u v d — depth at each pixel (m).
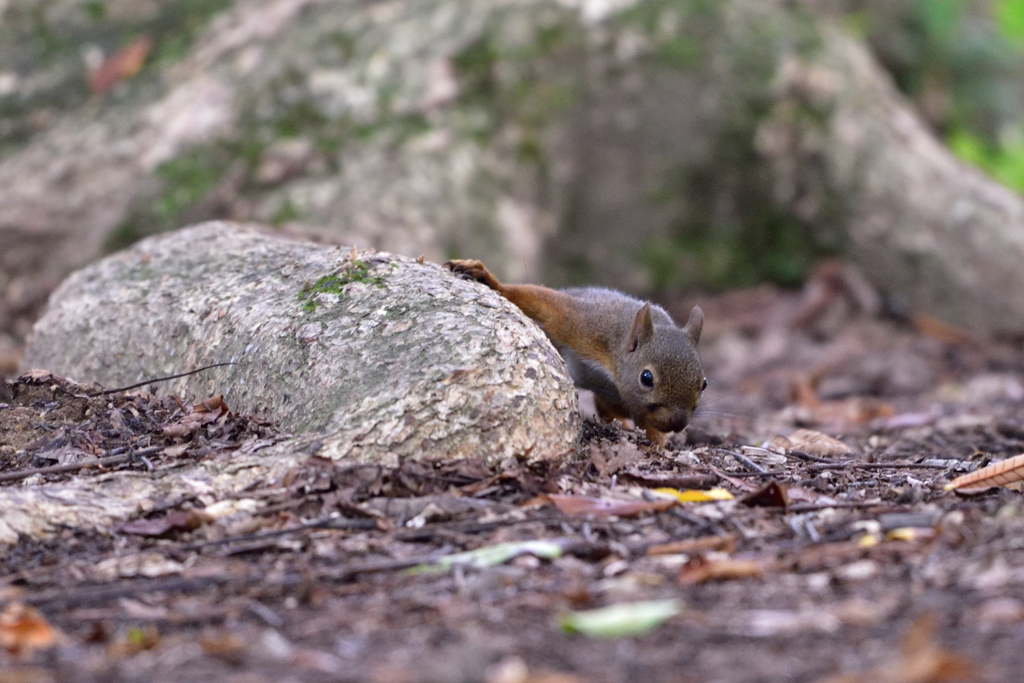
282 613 6.12
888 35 31.75
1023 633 5.29
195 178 21.33
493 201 23.00
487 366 8.55
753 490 8.74
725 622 5.64
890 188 25.17
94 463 8.50
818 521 7.73
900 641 5.25
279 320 9.43
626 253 24.19
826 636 5.38
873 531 7.41
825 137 25.33
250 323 9.62
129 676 5.18
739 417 15.73
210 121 22.11
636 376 10.78
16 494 7.74
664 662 5.11
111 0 24.38
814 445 11.42
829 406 17.30
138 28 24.11
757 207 24.95
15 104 22.73
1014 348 22.91
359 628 5.79
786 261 24.67
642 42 25.44
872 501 8.37
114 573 6.89
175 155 21.61
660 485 8.62
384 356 8.74
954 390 18.83
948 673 4.71
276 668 5.18
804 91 25.66
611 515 7.74
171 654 5.46
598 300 11.49
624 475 8.71
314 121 22.59
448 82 23.81
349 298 9.38
